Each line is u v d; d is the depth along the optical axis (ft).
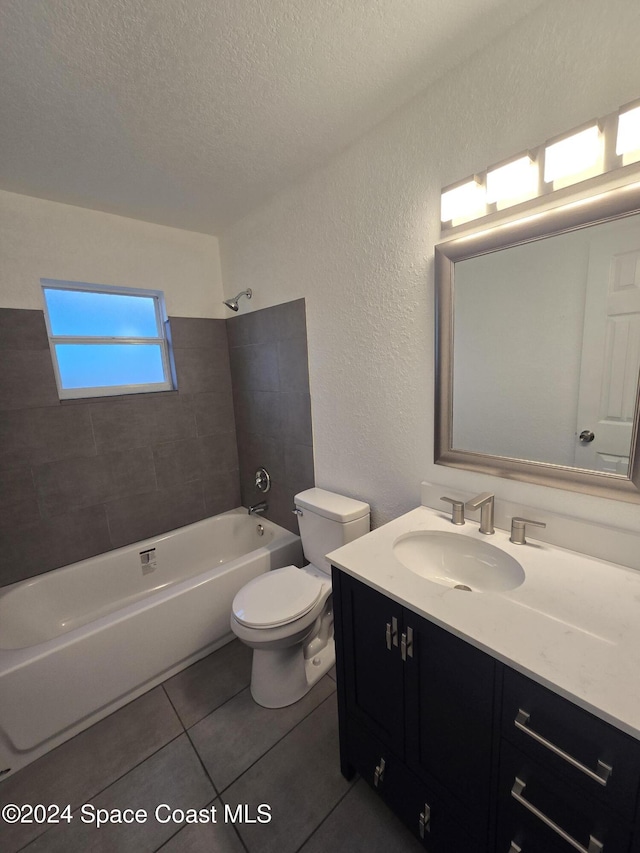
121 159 5.07
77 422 6.80
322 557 6.07
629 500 3.28
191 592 5.86
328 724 4.91
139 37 3.19
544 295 3.55
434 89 3.98
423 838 3.37
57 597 6.63
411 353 4.84
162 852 3.67
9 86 3.65
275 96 4.03
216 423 8.66
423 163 4.25
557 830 2.37
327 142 4.91
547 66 3.21
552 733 2.32
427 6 3.08
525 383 3.82
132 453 7.51
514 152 3.53
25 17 2.95
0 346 5.93
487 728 2.70
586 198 3.14
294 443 7.18
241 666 5.98
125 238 7.00
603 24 2.90
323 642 6.07
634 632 2.60
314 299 6.07
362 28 3.24
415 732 3.27
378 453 5.59
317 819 3.85
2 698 4.35
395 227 4.69
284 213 6.25
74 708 4.87
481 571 3.97
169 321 7.74
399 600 3.11
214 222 7.37
